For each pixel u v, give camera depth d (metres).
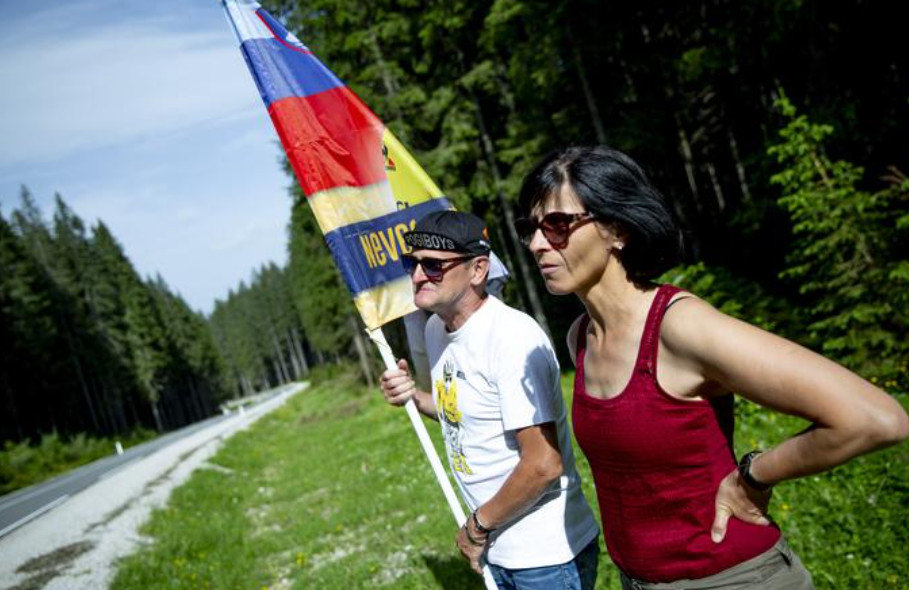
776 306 8.97
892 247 7.00
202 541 8.15
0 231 44.56
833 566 3.52
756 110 13.78
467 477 2.34
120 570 7.37
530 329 2.16
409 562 5.56
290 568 6.54
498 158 18.02
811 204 7.22
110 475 18.72
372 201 2.82
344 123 2.86
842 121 9.25
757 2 9.48
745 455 1.32
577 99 15.79
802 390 1.12
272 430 26.39
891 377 6.85
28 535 10.57
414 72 19.83
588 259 1.48
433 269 2.17
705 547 1.41
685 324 1.31
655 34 13.89
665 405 1.38
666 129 14.87
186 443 24.23
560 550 2.19
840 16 9.62
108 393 54.62
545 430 2.06
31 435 42.44
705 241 16.48
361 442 13.98
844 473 4.51
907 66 9.30
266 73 2.84
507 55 18.20
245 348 117.12
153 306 76.06
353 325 31.55
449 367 2.33
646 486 1.46
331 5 19.20
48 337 44.00
